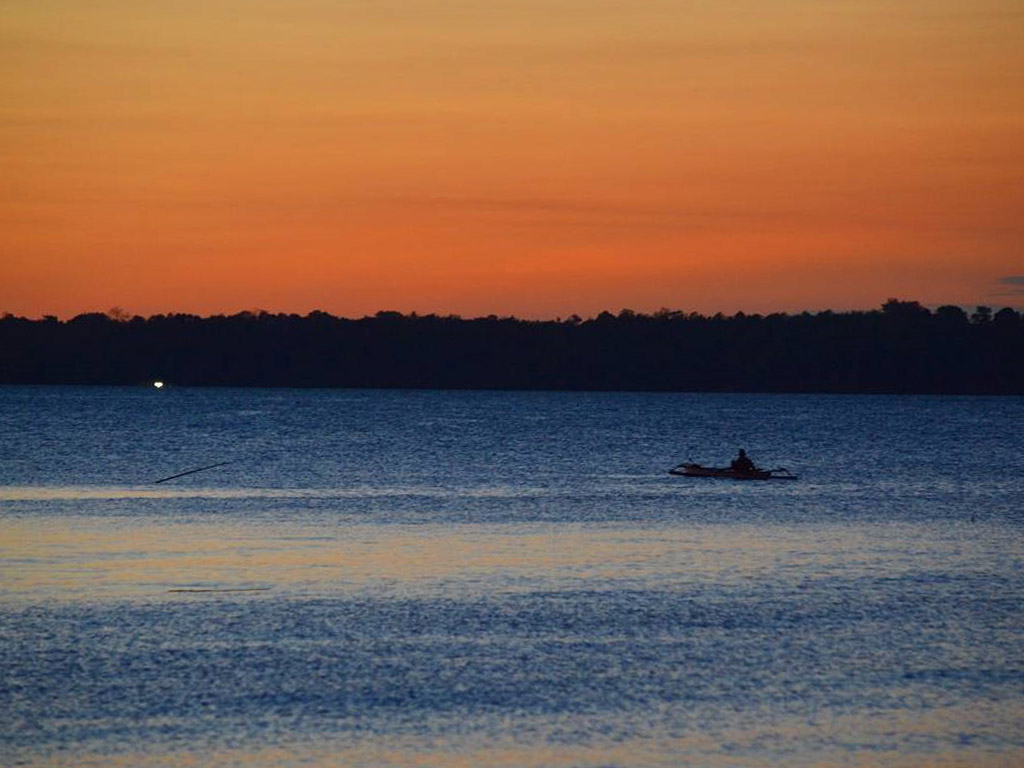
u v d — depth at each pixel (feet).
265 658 371.15
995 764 291.79
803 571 524.52
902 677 356.79
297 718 317.42
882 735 309.42
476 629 410.11
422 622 419.54
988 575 516.73
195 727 310.04
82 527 645.10
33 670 356.18
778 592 476.13
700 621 423.64
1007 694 341.41
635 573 517.14
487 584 490.08
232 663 365.20
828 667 366.22
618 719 319.06
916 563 547.49
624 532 643.45
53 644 385.09
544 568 528.22
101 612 430.61
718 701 334.03
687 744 302.45
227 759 289.12
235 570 515.09
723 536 630.33
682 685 347.56
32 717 316.19
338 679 350.43
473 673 357.20
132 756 290.56
